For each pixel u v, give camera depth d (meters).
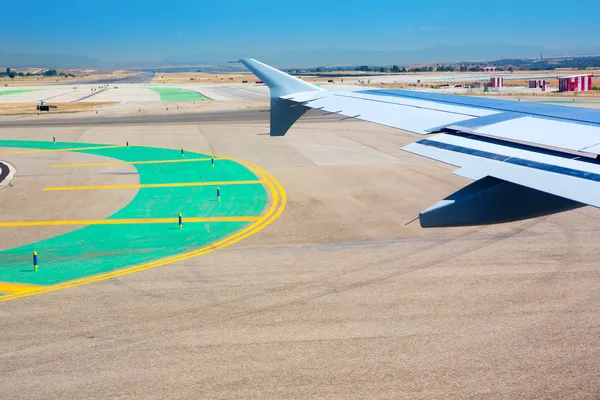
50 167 36.75
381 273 16.94
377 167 35.31
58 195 28.98
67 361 11.79
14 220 24.23
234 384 10.76
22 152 43.00
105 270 17.83
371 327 13.13
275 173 34.03
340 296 15.15
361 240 20.53
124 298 15.35
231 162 38.00
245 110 80.25
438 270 17.06
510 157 8.30
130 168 36.38
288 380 10.86
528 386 10.43
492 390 10.32
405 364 11.36
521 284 15.68
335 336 12.70
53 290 16.11
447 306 14.27
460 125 10.48
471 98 14.54
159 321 13.77
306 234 21.52
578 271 16.64
